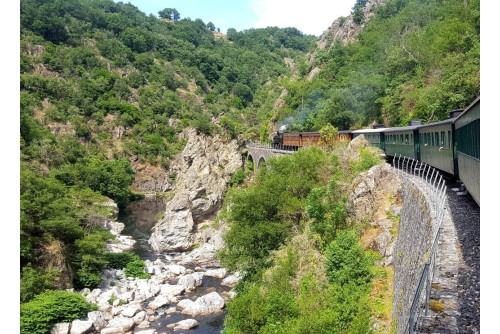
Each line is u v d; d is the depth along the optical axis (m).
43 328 34.78
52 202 46.81
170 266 53.84
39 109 131.12
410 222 23.19
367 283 25.27
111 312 40.22
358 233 30.16
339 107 91.81
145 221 85.69
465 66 55.62
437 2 123.12
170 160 137.38
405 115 72.88
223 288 47.03
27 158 83.12
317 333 21.86
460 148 25.97
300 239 32.75
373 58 114.38
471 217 18.67
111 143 135.62
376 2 181.38
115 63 188.12
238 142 112.12
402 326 15.39
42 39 169.75
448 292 12.30
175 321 38.72
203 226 68.06
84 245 45.94
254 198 40.50
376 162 37.53
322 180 41.12
